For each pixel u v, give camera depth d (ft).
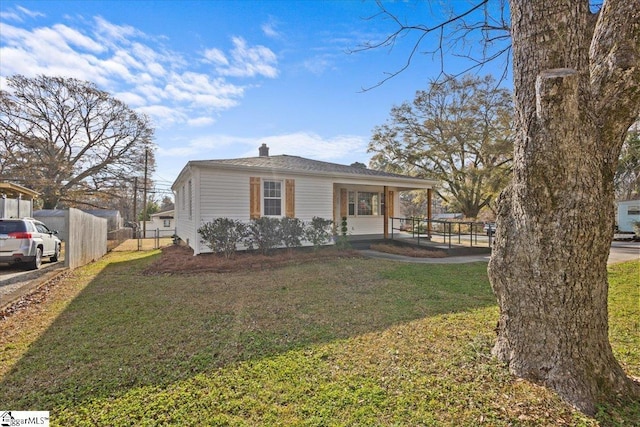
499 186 75.61
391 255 35.04
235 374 9.22
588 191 7.17
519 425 6.86
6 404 7.90
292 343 11.42
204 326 13.35
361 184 42.34
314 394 8.15
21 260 26.78
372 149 88.69
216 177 32.76
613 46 7.47
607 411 7.18
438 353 10.34
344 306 15.92
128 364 9.98
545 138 7.00
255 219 33.88
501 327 9.43
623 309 14.92
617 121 7.37
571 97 6.57
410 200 148.46
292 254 32.32
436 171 83.61
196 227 31.91
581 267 7.56
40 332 12.83
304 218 37.88
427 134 81.41
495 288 9.31
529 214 7.83
